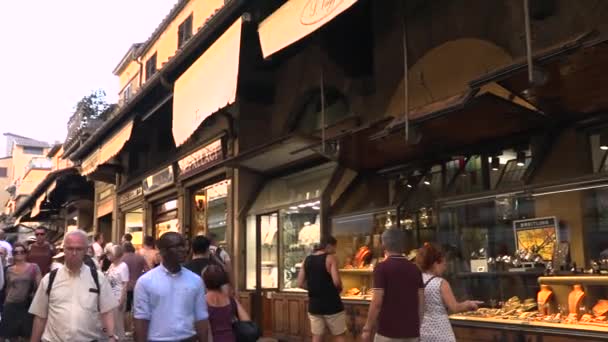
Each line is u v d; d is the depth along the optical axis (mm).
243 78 13156
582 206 6441
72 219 31312
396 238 5371
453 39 8555
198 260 6523
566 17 6891
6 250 9992
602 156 6766
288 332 10922
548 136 7312
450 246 7789
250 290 12641
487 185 8109
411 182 9367
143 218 19688
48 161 56406
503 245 7250
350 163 9750
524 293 7016
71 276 4742
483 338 6848
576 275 6324
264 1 8898
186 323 4504
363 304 8812
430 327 5277
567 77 5742
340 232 9992
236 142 13273
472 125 7316
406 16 9422
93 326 4727
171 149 17734
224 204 14062
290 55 12312
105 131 17891
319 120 12039
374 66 10141
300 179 11781
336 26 10266
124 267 10375
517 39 7496
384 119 8016
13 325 8320
